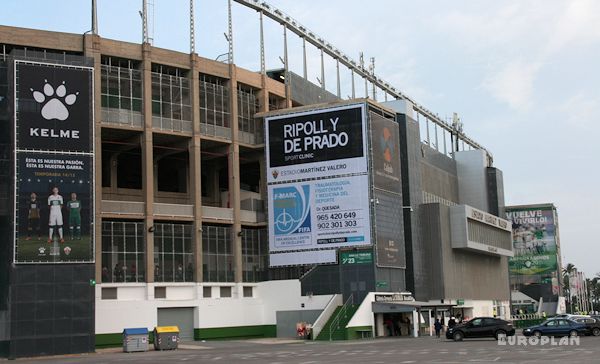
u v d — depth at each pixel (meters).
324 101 86.12
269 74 81.31
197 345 57.19
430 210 87.56
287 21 78.81
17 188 52.28
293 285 69.00
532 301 143.75
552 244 148.00
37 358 49.47
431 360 32.81
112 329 59.41
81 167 54.50
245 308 68.25
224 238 69.12
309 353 42.28
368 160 69.12
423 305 66.31
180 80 67.25
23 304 51.16
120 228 62.28
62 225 53.19
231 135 70.38
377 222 69.19
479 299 98.69
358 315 64.69
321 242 69.75
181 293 64.56
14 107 53.12
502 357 33.44
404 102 87.75
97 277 59.50
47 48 60.81
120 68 63.91
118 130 63.31
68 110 54.69
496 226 104.25
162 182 75.56
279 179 71.75
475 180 119.00
